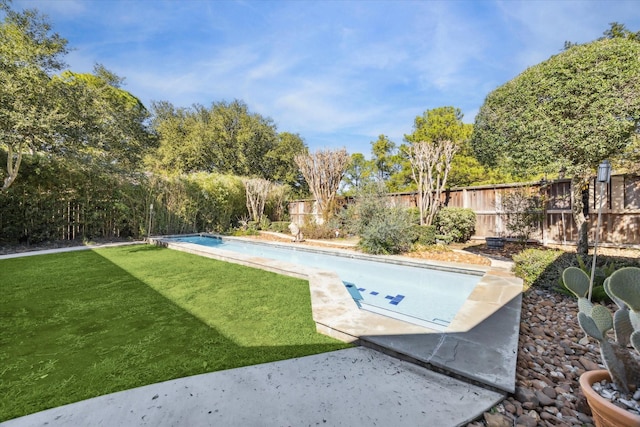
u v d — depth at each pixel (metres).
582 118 4.15
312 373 2.13
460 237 8.62
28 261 6.21
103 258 6.62
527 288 4.27
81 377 2.08
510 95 4.95
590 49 4.14
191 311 3.38
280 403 1.80
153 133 20.27
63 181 8.57
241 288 4.30
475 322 2.88
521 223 7.17
